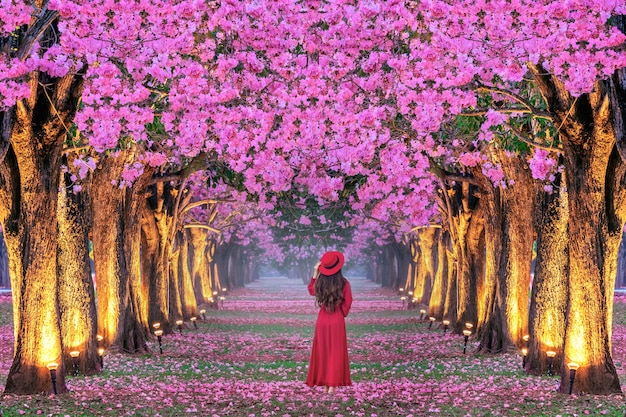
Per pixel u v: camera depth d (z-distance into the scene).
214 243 54.31
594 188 14.73
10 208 15.20
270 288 90.62
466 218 29.19
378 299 60.22
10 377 15.25
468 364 20.83
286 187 24.25
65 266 18.86
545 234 18.95
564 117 14.54
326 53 15.34
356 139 18.03
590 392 15.06
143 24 13.69
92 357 18.98
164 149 20.11
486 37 14.34
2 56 11.93
